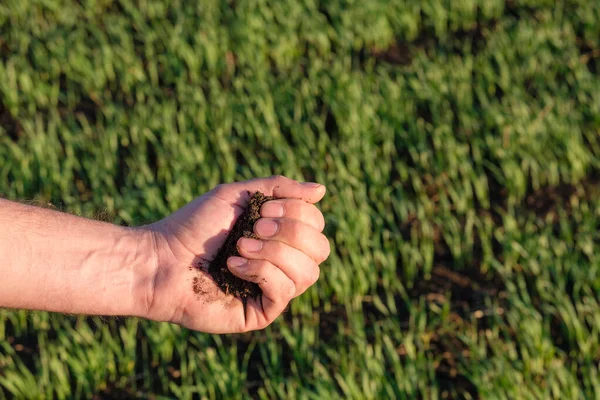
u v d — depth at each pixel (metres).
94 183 1.57
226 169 1.62
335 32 2.08
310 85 1.86
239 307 0.78
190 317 0.77
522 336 1.29
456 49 2.07
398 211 1.55
